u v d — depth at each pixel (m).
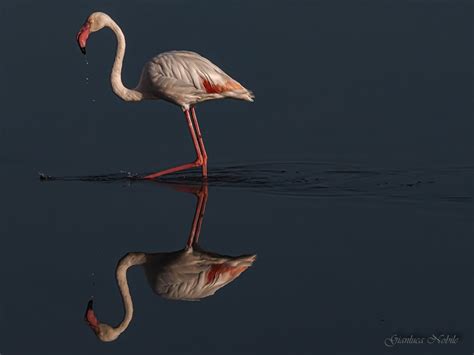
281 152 15.58
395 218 12.78
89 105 17.11
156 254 11.77
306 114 16.97
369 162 15.15
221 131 16.39
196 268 11.37
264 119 16.83
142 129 16.39
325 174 14.70
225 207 13.27
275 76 18.14
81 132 16.22
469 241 11.97
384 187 14.08
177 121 16.69
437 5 21.30
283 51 19.06
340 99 17.45
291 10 20.94
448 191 13.88
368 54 19.08
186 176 14.64
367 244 11.93
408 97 17.50
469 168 14.86
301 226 12.52
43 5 20.75
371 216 12.86
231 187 14.14
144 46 18.91
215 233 12.34
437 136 16.14
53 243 12.01
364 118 16.81
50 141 15.85
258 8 20.92
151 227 12.54
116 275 11.22
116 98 17.41
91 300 10.62
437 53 19.16
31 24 19.84
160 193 13.84
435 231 12.31
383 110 17.06
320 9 21.03
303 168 14.96
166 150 15.66
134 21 19.95
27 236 12.20
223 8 20.84
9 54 18.67
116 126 16.45
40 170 14.73
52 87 17.62
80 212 13.03
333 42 19.52
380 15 20.81
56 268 11.34
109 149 15.61
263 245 11.95
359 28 20.19
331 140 16.05
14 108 16.91
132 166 14.99
